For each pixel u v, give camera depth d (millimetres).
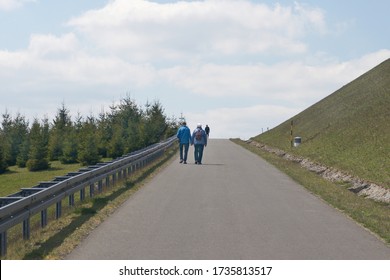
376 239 13836
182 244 12969
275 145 61969
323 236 14102
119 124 60906
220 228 14961
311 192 23297
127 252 12211
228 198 20875
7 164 54781
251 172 31469
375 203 21938
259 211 17969
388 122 44750
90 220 16016
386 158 32781
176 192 22406
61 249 12438
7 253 12164
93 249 12484
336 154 40156
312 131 64062
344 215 17531
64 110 67750
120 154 55500
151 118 65375
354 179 28281
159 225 15352
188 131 37438
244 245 12922
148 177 28188
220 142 73125
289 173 31219
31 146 54031
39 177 48500
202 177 28281
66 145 57656
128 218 16469
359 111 58156
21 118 62594
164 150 45875
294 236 14047
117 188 23484
